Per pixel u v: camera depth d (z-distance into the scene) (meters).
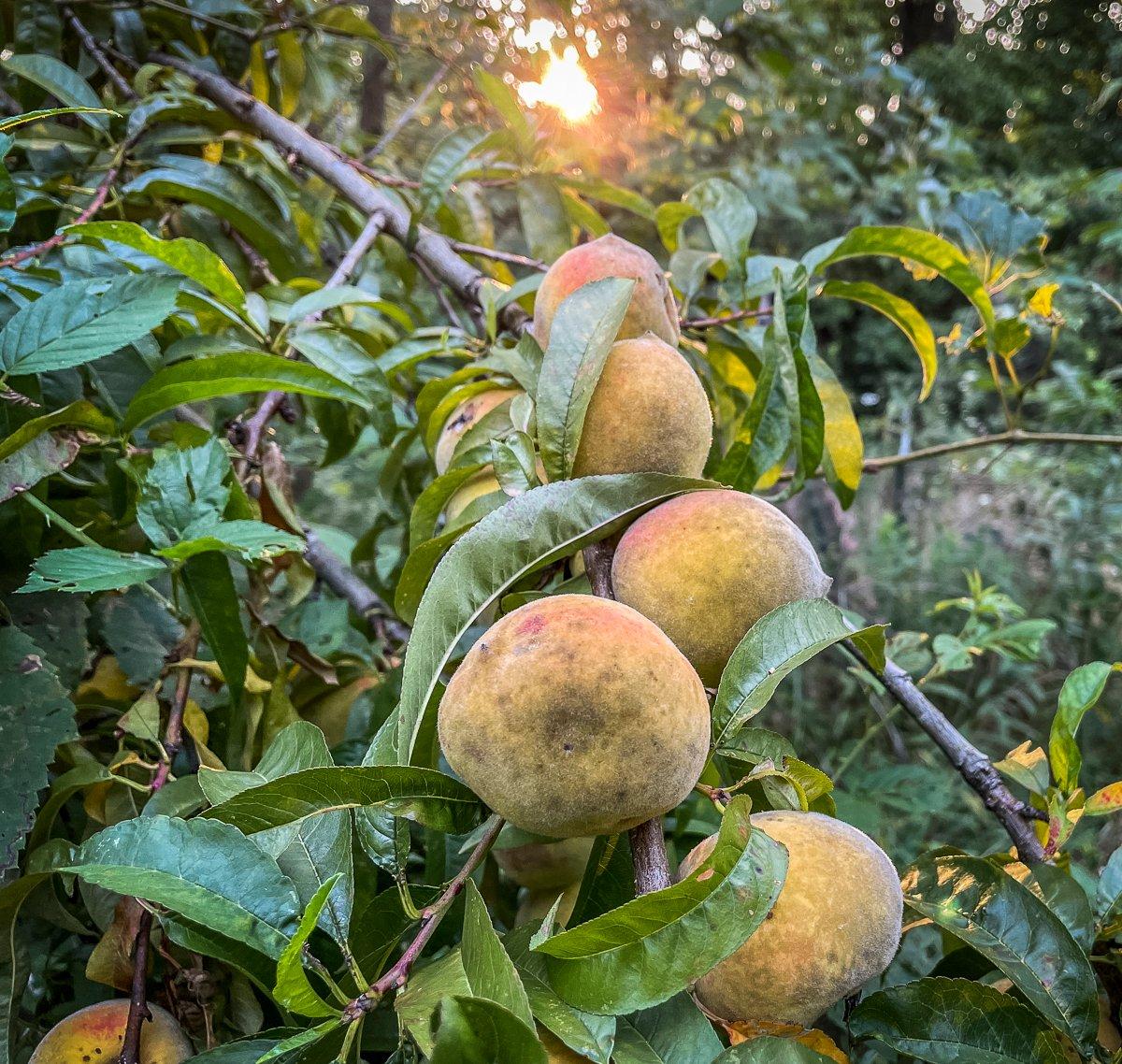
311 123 2.79
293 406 1.51
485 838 0.73
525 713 0.63
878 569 3.95
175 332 1.44
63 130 1.64
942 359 4.97
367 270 2.38
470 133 1.70
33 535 1.12
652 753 0.64
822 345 5.93
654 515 0.86
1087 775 3.27
